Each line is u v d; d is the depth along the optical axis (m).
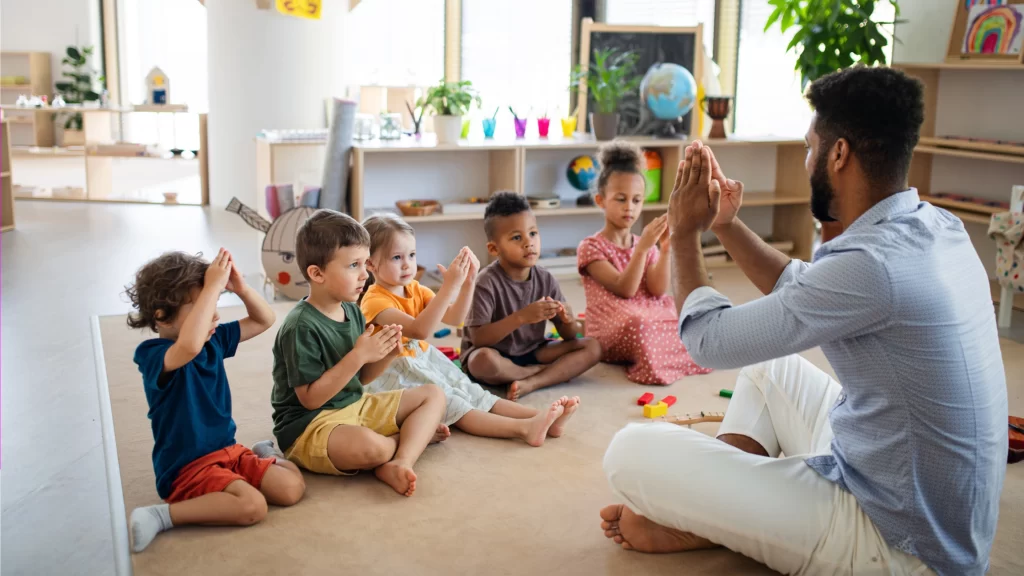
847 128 1.38
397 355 2.08
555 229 4.36
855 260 1.32
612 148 2.91
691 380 2.74
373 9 6.15
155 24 7.52
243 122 5.79
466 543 1.73
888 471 1.38
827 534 1.44
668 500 1.55
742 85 5.77
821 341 1.36
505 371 2.57
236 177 5.95
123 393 2.53
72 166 7.86
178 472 1.81
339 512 1.85
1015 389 2.68
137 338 3.07
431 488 1.96
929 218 1.38
